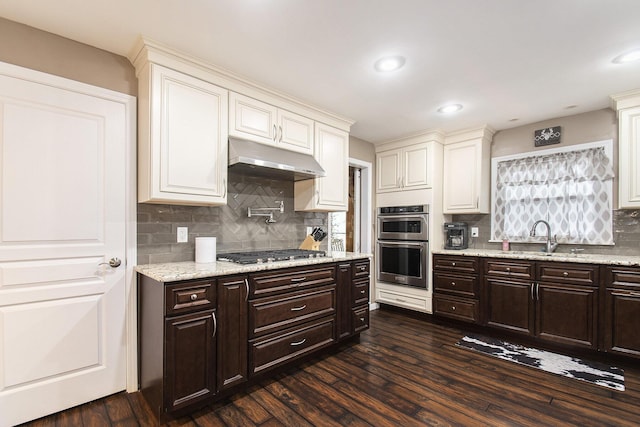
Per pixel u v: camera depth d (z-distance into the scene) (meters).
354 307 2.92
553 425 1.76
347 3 1.59
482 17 1.69
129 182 2.11
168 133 2.03
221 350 1.95
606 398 2.04
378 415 1.85
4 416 1.69
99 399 1.99
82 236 1.94
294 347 2.37
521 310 3.02
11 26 1.74
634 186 2.68
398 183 4.02
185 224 2.40
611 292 2.57
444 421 1.79
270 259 2.36
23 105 1.76
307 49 2.02
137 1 1.57
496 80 2.44
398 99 2.82
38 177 1.80
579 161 3.16
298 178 3.06
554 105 2.95
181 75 2.09
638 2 1.56
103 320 2.01
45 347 1.81
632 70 2.27
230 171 2.69
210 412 1.88
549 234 3.23
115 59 2.07
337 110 3.08
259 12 1.66
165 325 1.73
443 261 3.58
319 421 1.80
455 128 3.66
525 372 2.40
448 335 3.23
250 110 2.47
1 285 1.69
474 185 3.62
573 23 1.74
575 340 2.72
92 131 1.98
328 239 3.61
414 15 1.68
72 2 1.58
